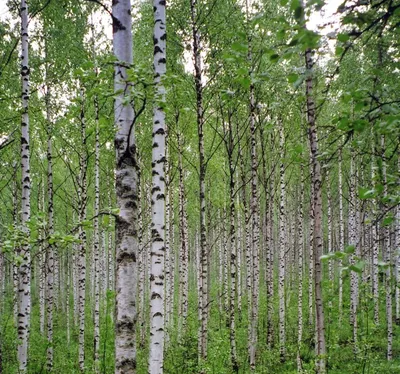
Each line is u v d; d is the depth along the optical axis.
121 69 5.27
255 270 12.10
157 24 6.23
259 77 3.85
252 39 9.62
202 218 10.72
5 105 11.02
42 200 20.64
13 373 10.03
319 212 7.30
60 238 5.62
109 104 12.40
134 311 5.00
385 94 3.45
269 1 9.84
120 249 5.05
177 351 13.35
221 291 23.02
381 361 12.31
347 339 14.77
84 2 12.30
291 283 24.53
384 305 19.56
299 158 5.29
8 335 14.05
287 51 3.05
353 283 16.39
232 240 12.20
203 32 10.32
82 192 12.55
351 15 3.01
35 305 27.83
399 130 3.58
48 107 12.31
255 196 11.80
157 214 6.00
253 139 11.60
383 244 20.02
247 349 14.23
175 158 16.58
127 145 5.00
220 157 17.80
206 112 13.25
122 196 5.11
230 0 10.45
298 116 13.45
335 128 3.87
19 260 5.90
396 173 3.77
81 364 12.08
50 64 12.29
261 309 18.88
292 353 13.09
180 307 17.05
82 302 12.53
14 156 14.93
